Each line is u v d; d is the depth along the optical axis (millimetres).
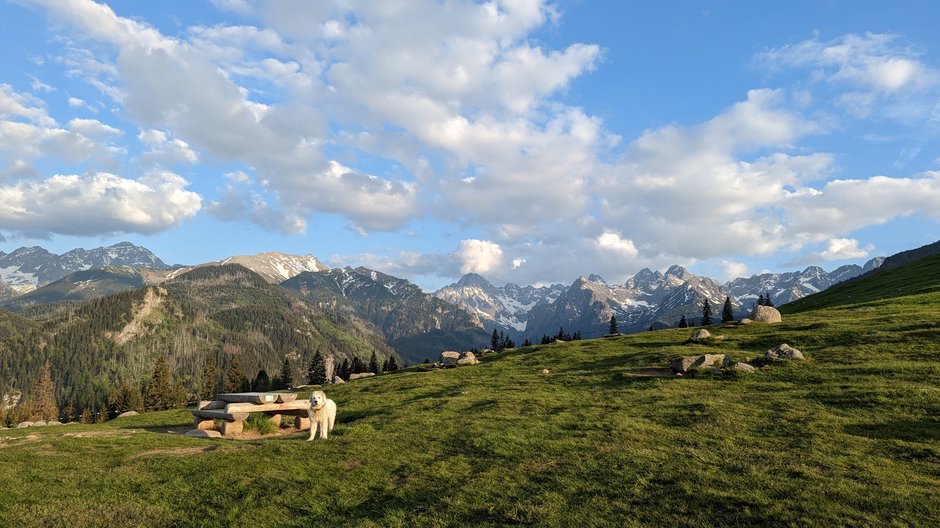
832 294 80312
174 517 12109
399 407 28938
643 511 10953
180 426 30062
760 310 48188
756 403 21188
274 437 23375
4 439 22203
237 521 11695
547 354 46500
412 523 11148
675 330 52031
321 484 13734
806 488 11523
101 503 12875
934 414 17453
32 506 12594
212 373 159500
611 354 41688
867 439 15422
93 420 170000
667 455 14594
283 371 167000
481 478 13594
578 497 11914
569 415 21562
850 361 27266
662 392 25312
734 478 12430
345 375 162375
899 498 10797
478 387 33750
